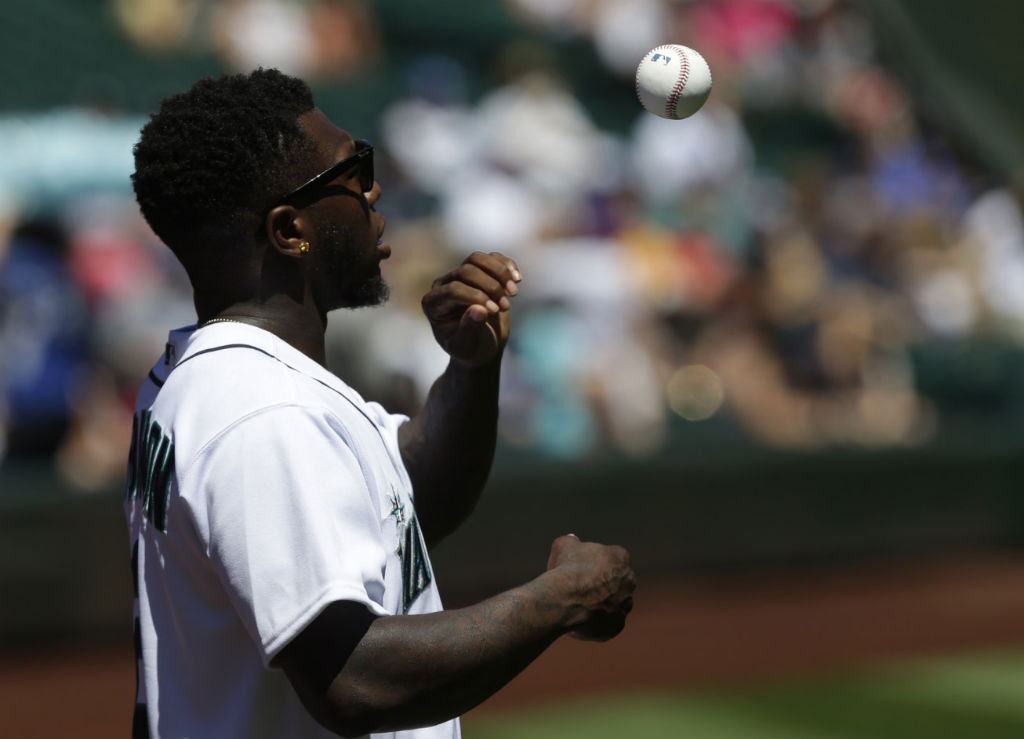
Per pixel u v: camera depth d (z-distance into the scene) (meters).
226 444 5.84
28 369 25.09
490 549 26.16
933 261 41.28
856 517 31.39
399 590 6.34
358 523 5.88
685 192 39.56
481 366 7.64
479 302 7.40
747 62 48.56
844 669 23.27
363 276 6.89
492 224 34.12
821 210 41.88
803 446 31.23
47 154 29.33
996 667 23.45
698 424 32.53
